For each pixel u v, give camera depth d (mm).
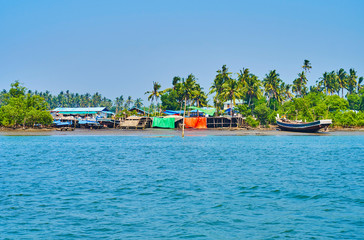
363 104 185625
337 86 189750
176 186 29609
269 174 35969
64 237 17578
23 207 22891
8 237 17562
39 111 126562
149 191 27641
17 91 132250
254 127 142500
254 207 22891
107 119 142125
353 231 18328
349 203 23844
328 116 140875
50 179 33062
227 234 17984
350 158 50875
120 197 25672
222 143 81750
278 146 73500
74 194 26625
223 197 25609
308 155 55219
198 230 18562
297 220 20188
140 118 138500
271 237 17562
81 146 72688
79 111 163375
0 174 35969
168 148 68062
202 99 169875
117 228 18891
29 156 53156
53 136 106562
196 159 49438
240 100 171750
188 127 139875
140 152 59906
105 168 40375
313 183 30938
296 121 130125
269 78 170250
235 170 38812
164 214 21359
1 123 126688
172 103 168625
